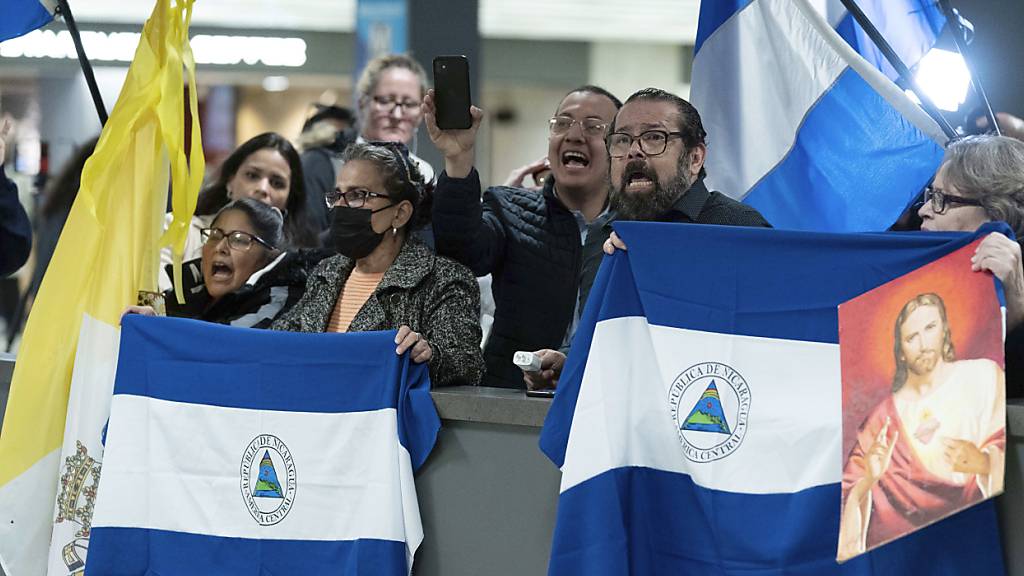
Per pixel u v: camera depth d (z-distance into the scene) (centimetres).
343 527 382
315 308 422
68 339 434
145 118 439
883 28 456
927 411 312
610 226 407
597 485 347
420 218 433
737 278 343
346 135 650
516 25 1089
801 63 438
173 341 407
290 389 390
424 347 381
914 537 316
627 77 1110
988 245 309
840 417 327
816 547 327
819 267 335
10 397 431
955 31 444
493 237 444
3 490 429
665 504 349
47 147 961
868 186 429
